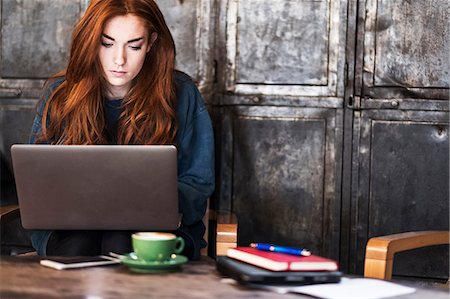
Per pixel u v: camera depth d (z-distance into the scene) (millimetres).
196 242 2742
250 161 3699
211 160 2916
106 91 2898
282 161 3684
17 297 1740
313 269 1890
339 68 3621
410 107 3586
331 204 3658
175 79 2992
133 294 1780
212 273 2027
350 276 2016
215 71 3680
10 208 2785
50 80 3023
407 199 3619
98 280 1915
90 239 2459
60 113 2854
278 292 1818
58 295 1760
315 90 3645
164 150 2201
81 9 3736
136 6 2752
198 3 3672
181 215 2502
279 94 3664
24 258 2184
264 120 3682
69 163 2211
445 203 3590
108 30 2719
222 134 3707
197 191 2748
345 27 3609
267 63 3662
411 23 3576
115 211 2273
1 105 3814
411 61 3582
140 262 2016
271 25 3654
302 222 3688
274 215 3703
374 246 2402
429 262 3643
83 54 2777
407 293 1847
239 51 3672
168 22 3695
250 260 1952
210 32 3670
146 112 2848
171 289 1836
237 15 3666
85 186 2234
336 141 3637
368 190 3635
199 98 3012
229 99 3686
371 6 3600
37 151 2203
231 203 3727
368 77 3613
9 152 3816
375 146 3621
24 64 3795
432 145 3586
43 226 2291
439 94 3566
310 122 3658
